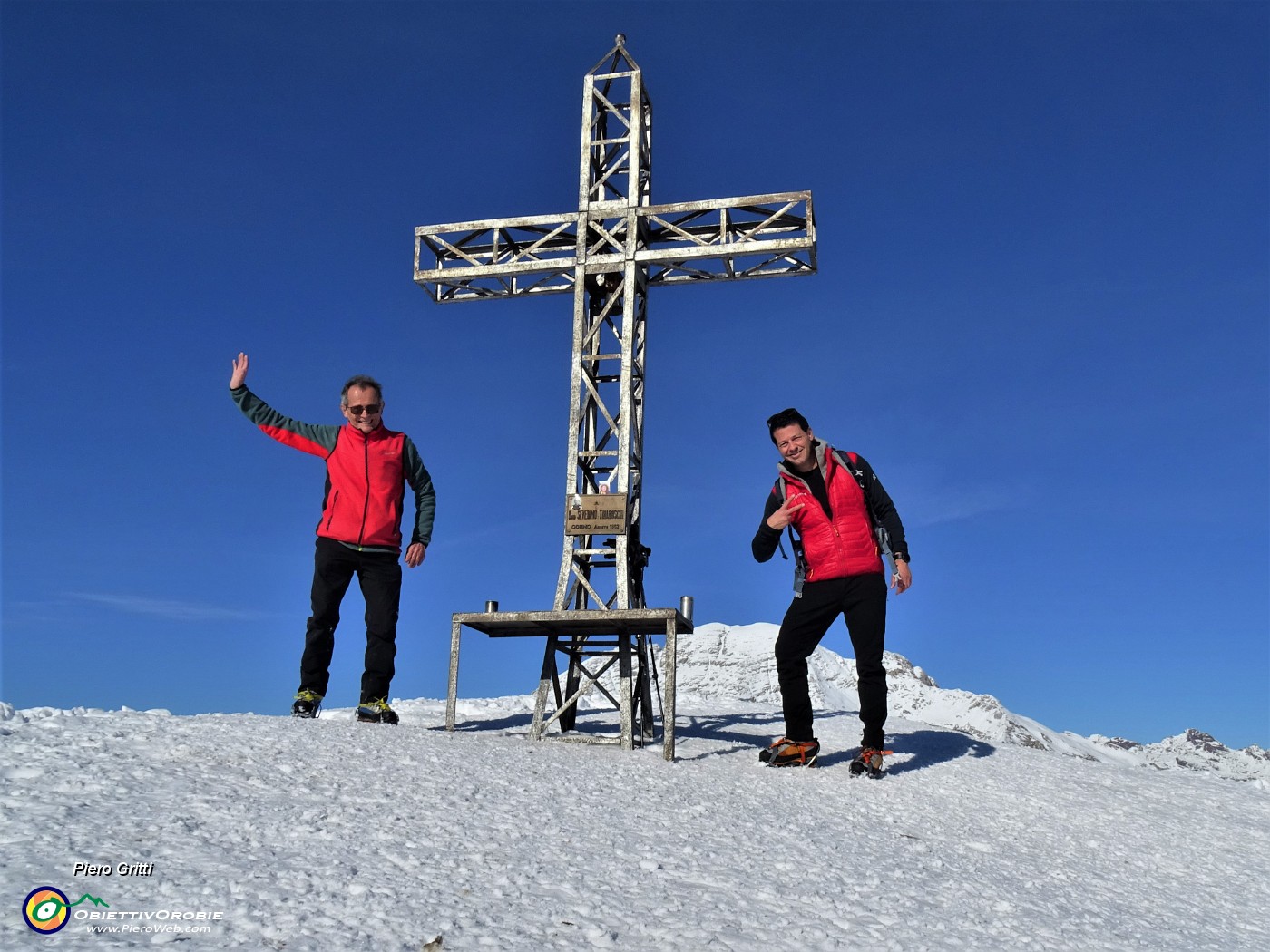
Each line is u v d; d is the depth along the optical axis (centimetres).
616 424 868
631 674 776
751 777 671
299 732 582
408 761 553
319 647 742
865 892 436
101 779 445
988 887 480
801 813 580
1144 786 806
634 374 920
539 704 784
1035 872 534
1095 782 794
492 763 583
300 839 406
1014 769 805
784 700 733
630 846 456
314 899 343
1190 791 809
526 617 748
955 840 576
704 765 696
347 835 418
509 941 329
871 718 705
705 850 466
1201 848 648
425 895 361
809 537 727
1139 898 521
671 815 525
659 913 372
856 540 716
